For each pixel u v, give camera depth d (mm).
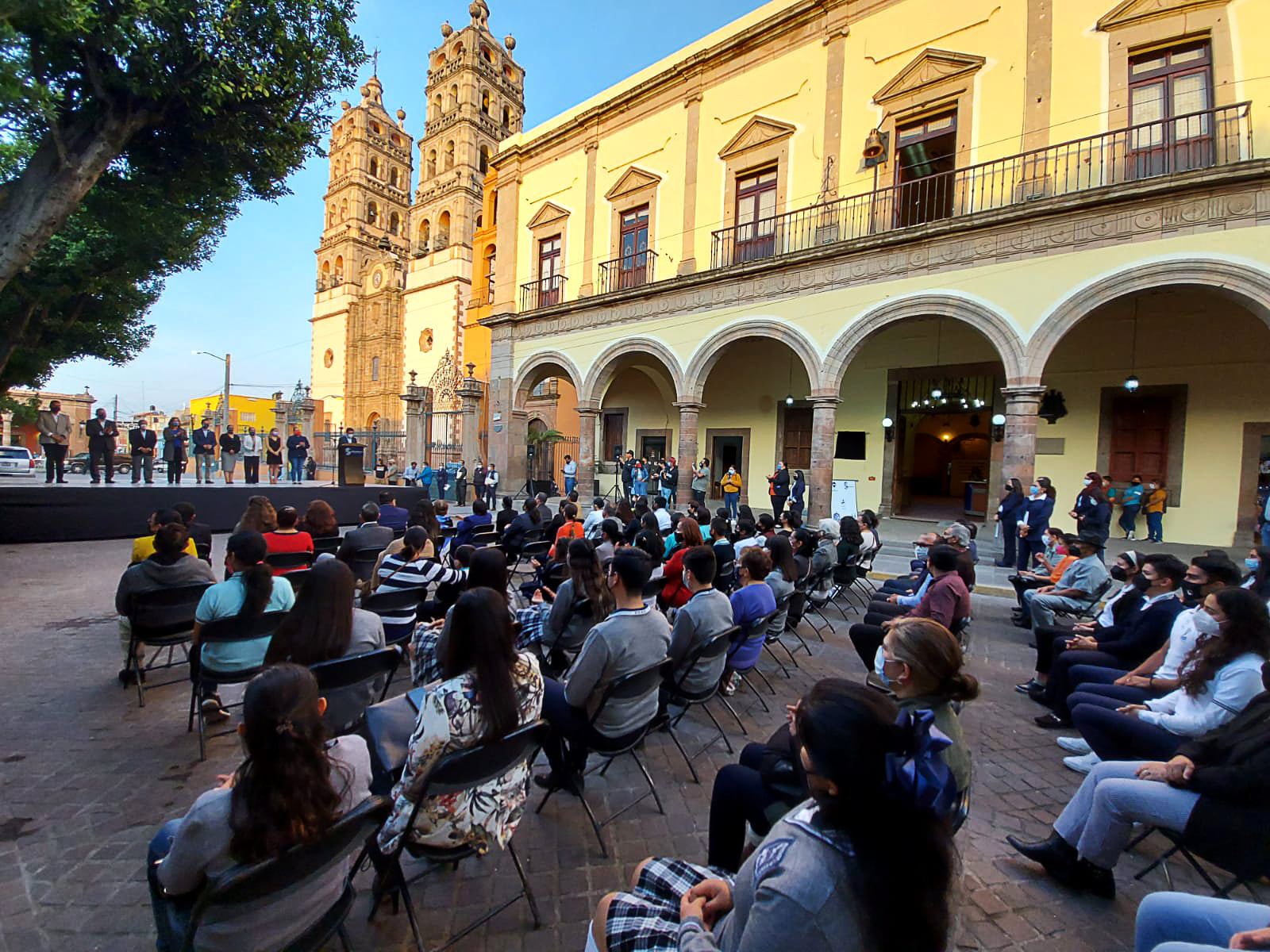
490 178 22625
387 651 2838
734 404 16812
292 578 4879
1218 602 2695
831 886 1048
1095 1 9562
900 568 9719
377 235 46125
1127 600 4238
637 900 1647
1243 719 2240
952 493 18172
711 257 14039
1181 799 2182
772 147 13141
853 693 1158
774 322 12492
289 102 7496
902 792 1055
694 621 3506
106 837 2588
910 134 11414
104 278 10430
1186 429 10508
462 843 2090
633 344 15148
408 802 1981
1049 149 9719
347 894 1826
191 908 1601
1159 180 8305
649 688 2943
